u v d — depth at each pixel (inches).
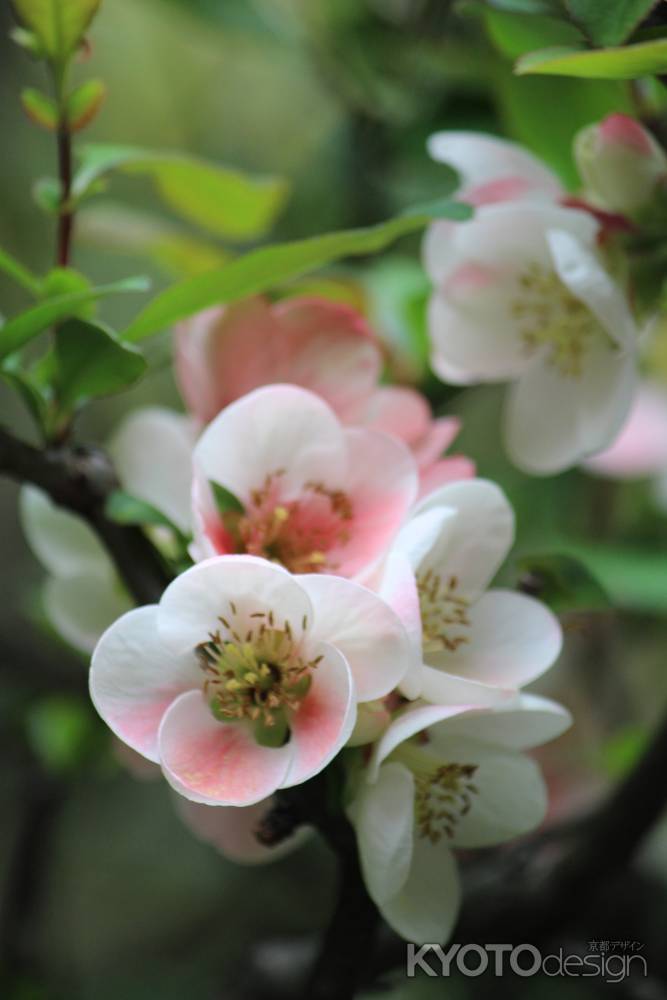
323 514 20.4
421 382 25.5
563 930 23.3
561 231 21.4
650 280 21.5
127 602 22.0
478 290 22.1
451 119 28.2
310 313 21.5
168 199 24.1
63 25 21.0
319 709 19.6
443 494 20.3
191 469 21.6
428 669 19.7
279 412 20.3
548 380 22.2
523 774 20.3
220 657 19.7
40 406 21.0
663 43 19.6
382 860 19.6
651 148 21.2
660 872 26.7
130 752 23.1
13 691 28.5
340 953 20.3
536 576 21.0
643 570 26.4
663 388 27.3
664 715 22.7
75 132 21.5
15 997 27.7
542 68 20.0
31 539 22.2
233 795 19.4
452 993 28.3
